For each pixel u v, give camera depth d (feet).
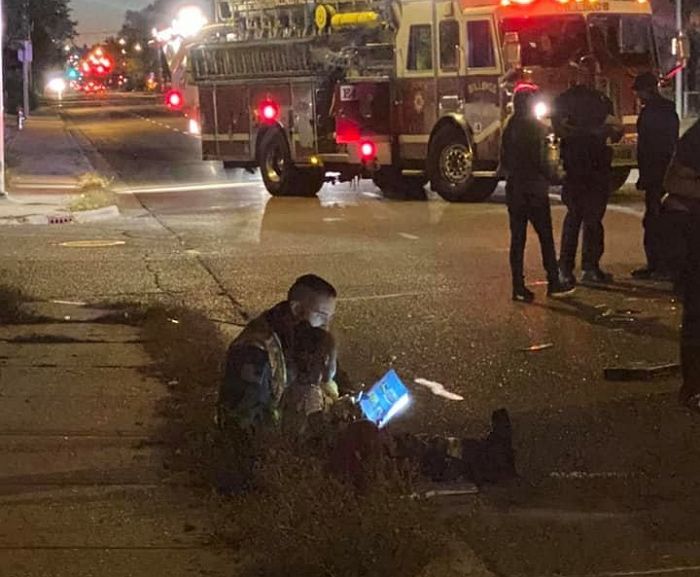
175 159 113.19
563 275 39.22
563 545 17.71
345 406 19.81
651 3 70.18
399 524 16.20
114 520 18.15
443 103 66.95
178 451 21.18
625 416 24.85
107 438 22.36
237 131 78.64
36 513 18.45
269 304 38.37
